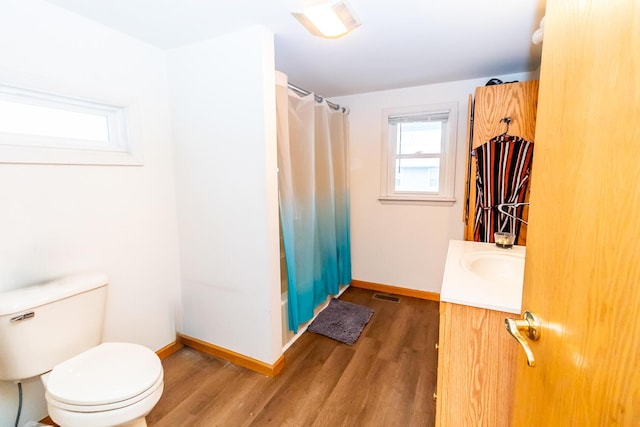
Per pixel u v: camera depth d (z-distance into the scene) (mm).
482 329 1107
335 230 2836
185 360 2006
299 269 2213
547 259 617
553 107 608
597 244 446
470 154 2264
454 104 2652
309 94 2258
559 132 580
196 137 1909
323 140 2549
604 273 427
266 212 1736
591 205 464
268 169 1720
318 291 2576
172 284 2092
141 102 1823
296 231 2176
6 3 1266
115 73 1675
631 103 380
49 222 1451
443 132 2803
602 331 429
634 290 374
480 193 2221
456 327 1144
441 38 1774
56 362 1326
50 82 1412
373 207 3129
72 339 1383
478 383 1141
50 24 1400
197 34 1707
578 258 498
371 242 3186
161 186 1978
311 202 2305
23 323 1226
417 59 2104
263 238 1766
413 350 2115
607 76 430
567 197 543
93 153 1600
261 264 1793
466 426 1180
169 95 1972
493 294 1141
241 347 1941
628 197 384
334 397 1669
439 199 2814
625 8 392
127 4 1392
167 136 1992
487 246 1882
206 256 1991
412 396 1672
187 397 1672
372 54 2010
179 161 2004
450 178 2762
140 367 1271
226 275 1929
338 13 1381
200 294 2059
